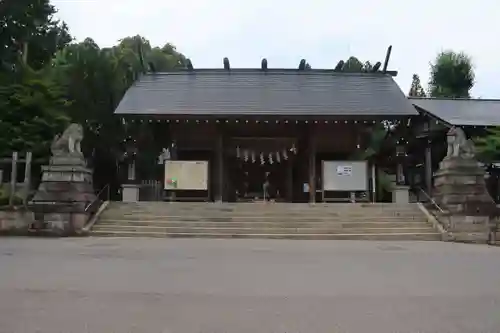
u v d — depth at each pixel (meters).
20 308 5.23
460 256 10.76
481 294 6.25
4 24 23.86
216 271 7.95
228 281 7.04
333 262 9.34
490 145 21.67
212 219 16.72
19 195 16.22
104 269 8.02
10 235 15.41
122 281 6.91
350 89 26.02
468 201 16.17
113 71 29.23
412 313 5.23
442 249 12.48
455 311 5.32
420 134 26.39
